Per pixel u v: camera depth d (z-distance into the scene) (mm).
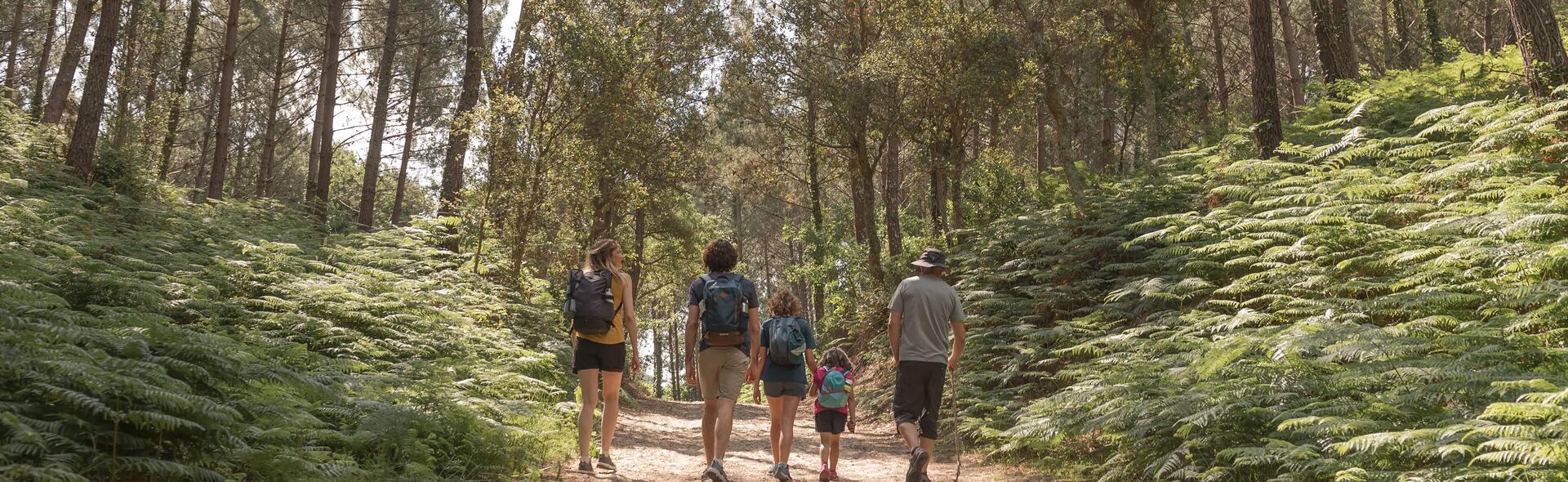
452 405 6039
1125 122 21531
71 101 23484
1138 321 9625
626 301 6270
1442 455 3914
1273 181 10398
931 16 15992
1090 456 7203
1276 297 7293
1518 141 8453
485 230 13336
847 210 26484
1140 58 17844
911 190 30438
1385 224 8828
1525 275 6027
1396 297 6242
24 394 3914
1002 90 15602
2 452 3291
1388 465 4484
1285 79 31047
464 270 12430
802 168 33281
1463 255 6285
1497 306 5699
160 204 14594
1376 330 5520
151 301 6594
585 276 6172
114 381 3678
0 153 12477
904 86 16500
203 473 3904
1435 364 4980
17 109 15688
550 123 13742
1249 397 5578
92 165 14828
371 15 31719
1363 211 8180
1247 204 9789
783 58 20625
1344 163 11320
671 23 23141
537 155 13656
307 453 4633
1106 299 10102
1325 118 15148
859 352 18938
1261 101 12555
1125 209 11961
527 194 13766
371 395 5910
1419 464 4488
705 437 5914
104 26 14852
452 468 5457
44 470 3221
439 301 9984
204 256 10367
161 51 22109
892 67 16328
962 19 15875
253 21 30531
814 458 8078
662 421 12602
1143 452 6238
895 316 5723
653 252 36250
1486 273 6348
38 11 29219
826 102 18469
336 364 6457
